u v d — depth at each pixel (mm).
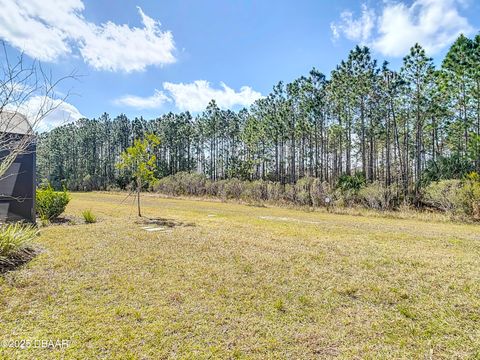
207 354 2242
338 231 7883
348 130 24125
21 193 6699
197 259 4723
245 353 2275
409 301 3309
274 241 6258
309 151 28203
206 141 38625
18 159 6648
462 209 11609
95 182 39469
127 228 7453
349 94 21625
